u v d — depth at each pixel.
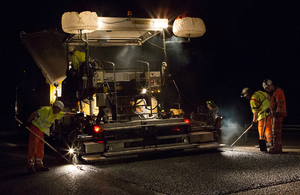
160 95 8.44
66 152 8.98
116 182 5.45
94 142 7.42
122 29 7.99
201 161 6.95
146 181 5.41
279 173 5.49
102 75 7.79
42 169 6.88
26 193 5.09
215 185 4.93
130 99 8.26
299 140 10.48
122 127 7.45
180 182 5.23
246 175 5.46
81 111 8.02
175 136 7.88
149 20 8.11
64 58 10.70
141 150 7.38
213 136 8.55
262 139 7.85
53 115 7.00
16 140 13.87
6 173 6.86
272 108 7.88
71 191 5.03
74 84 8.42
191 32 8.12
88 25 7.14
